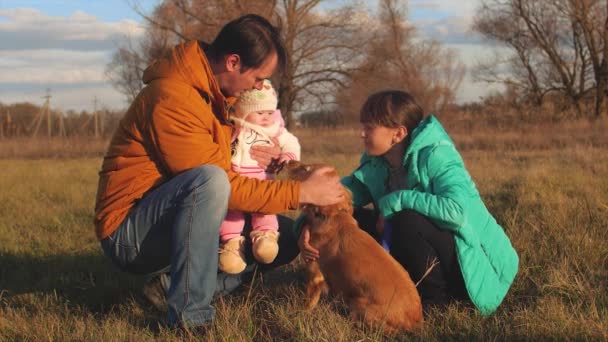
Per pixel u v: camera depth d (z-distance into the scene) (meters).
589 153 12.68
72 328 3.51
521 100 33.00
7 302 4.17
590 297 3.67
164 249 3.46
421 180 3.80
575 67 32.34
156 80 3.41
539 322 3.33
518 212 6.00
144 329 3.39
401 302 3.32
